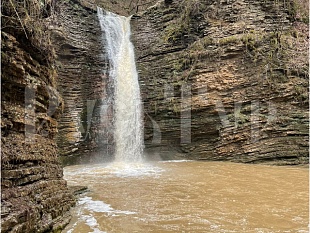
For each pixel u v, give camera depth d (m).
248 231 5.42
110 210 6.61
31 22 5.06
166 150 15.88
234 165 13.23
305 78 13.91
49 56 5.94
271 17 15.23
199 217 6.19
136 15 18.80
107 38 17.83
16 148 4.49
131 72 17.73
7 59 4.32
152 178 10.50
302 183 9.42
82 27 16.80
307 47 14.45
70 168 13.43
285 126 13.65
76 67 16.11
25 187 4.51
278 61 14.22
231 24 15.40
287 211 6.59
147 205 7.07
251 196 7.90
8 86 4.42
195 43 15.92
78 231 5.31
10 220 3.76
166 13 17.80
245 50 14.59
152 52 17.42
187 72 15.70
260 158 13.72
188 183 9.56
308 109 13.55
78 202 7.19
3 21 4.42
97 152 15.83
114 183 9.63
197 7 16.39
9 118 4.39
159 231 5.40
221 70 14.88
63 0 15.99
